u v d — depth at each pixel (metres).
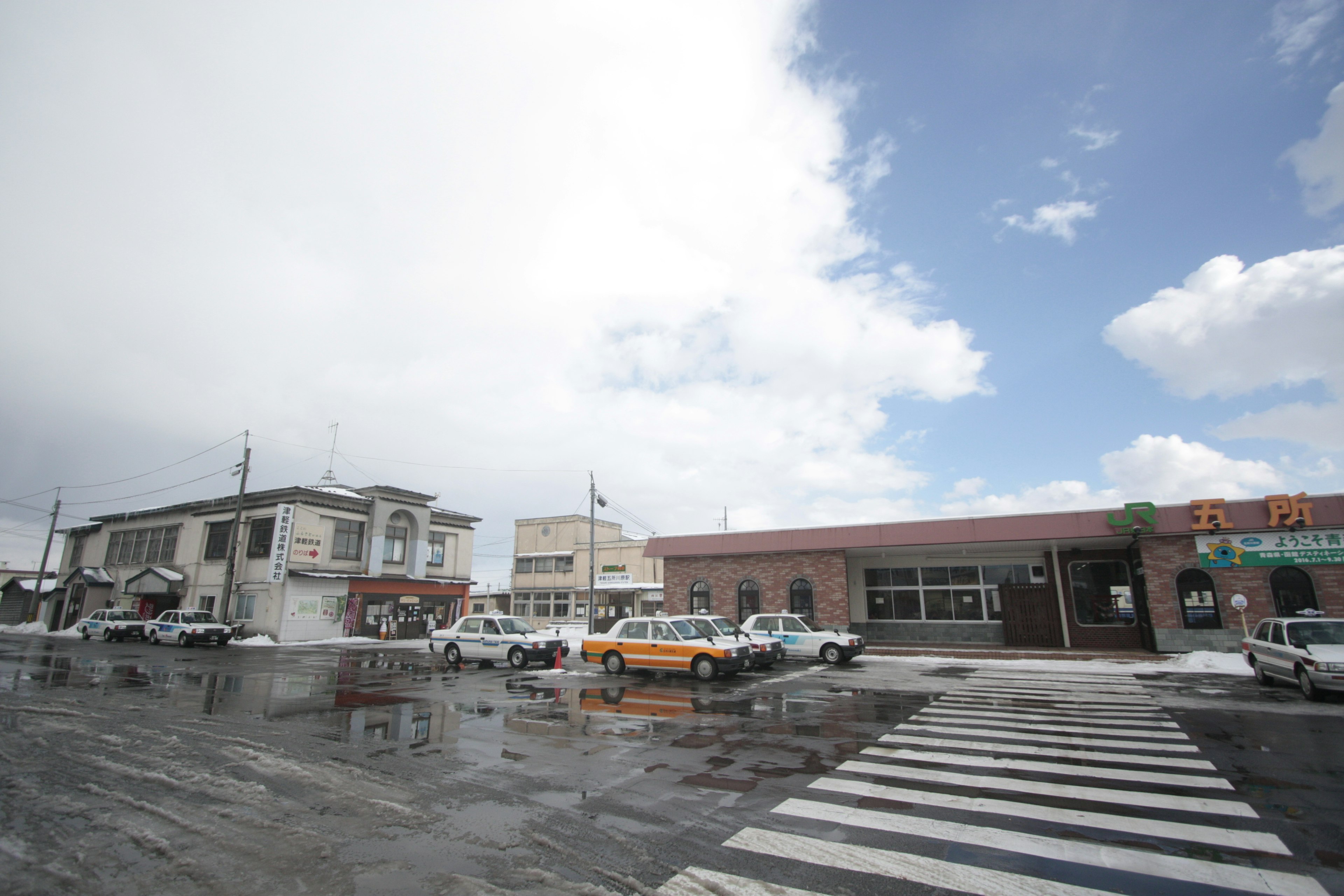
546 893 4.35
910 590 26.67
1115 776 7.08
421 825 5.62
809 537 25.53
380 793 6.54
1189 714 10.88
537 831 5.47
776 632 20.25
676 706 11.97
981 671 17.66
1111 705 11.84
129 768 7.52
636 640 16.97
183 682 15.62
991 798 6.30
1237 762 7.66
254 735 9.37
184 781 6.97
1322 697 12.49
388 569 39.62
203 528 38.81
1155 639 20.23
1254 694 13.06
